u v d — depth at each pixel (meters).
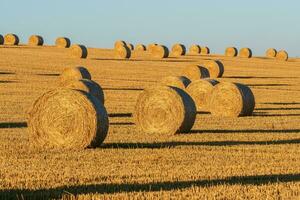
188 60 116.81
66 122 29.64
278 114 46.91
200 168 23.95
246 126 38.97
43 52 121.38
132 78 79.19
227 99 45.44
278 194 19.48
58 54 117.75
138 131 35.47
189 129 35.84
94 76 80.50
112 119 40.91
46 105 30.09
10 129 34.62
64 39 137.75
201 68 74.31
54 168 23.52
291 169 24.11
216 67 85.12
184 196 18.84
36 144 30.02
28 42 143.25
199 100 50.94
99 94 46.66
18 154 26.81
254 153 28.02
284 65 118.88
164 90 35.66
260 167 24.45
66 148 29.48
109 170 23.27
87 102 29.48
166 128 35.41
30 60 101.31
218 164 24.98
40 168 23.47
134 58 117.81
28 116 30.20
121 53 116.00
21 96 54.84
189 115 35.34
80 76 64.38
